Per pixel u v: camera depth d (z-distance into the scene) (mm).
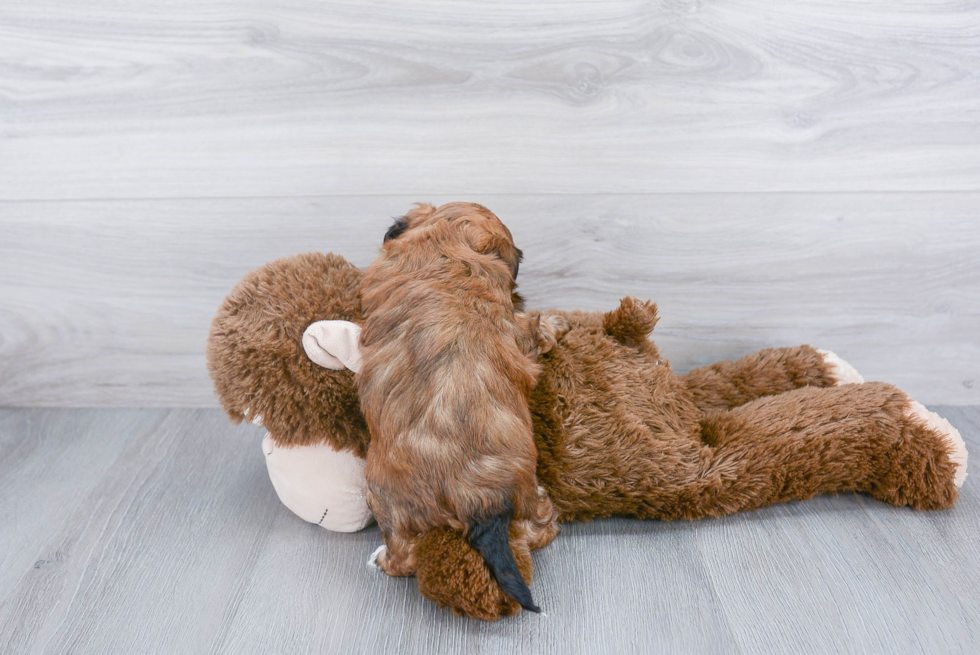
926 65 1553
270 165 1646
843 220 1684
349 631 1193
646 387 1440
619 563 1329
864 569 1309
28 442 1747
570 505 1386
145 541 1413
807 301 1771
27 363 1848
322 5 1505
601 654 1139
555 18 1512
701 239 1705
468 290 1206
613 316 1491
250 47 1545
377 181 1659
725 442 1419
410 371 1162
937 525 1421
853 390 1495
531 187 1660
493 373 1168
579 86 1567
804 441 1408
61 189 1666
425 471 1146
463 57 1546
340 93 1581
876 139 1611
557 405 1362
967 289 1746
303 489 1387
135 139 1626
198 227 1704
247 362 1267
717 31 1522
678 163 1635
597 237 1702
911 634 1169
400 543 1235
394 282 1234
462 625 1201
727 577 1294
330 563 1353
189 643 1173
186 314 1798
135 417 1863
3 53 1550
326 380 1282
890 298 1761
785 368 1651
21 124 1607
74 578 1315
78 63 1561
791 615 1208
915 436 1424
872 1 1496
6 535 1425
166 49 1550
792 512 1465
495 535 1134
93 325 1809
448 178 1653
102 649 1164
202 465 1662
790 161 1631
